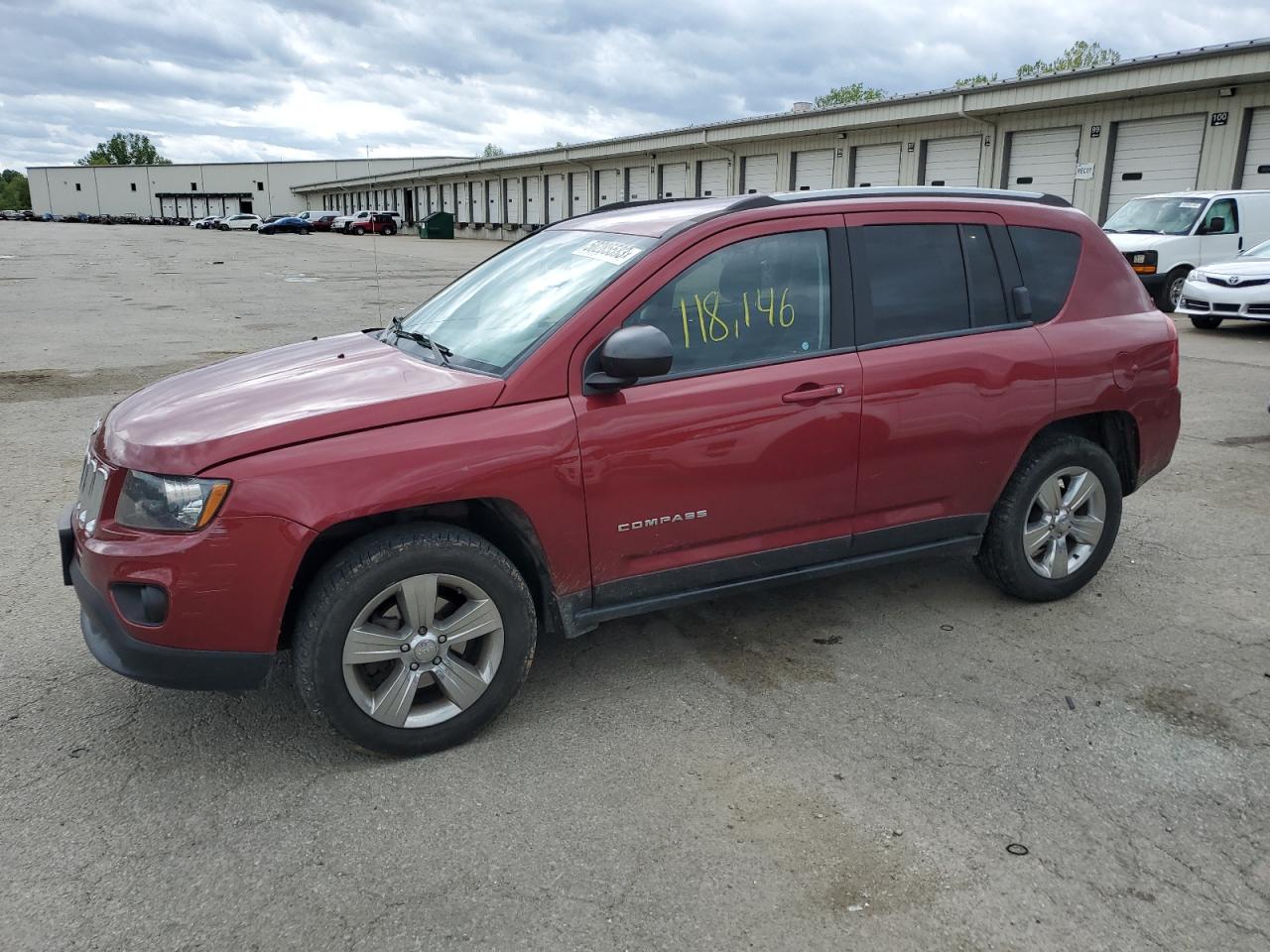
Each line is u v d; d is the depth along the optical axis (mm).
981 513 4027
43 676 3629
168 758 3105
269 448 2832
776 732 3260
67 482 6168
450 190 63469
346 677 2955
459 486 2959
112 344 12172
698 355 3375
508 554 3381
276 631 2875
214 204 109188
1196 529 5344
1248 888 2512
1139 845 2676
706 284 3395
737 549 3539
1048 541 4219
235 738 3225
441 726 3119
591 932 2350
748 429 3389
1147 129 20906
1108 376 4137
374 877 2549
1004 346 3887
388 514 3053
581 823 2771
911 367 3676
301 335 13102
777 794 2902
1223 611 4250
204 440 2836
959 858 2617
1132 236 15641
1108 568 4754
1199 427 7801
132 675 2848
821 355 3564
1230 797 2895
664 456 3271
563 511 3150
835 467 3598
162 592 2771
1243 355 11516
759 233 3500
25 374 10008
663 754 3127
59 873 2557
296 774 3018
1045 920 2391
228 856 2631
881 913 2414
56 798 2883
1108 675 3656
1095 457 4191
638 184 40406
